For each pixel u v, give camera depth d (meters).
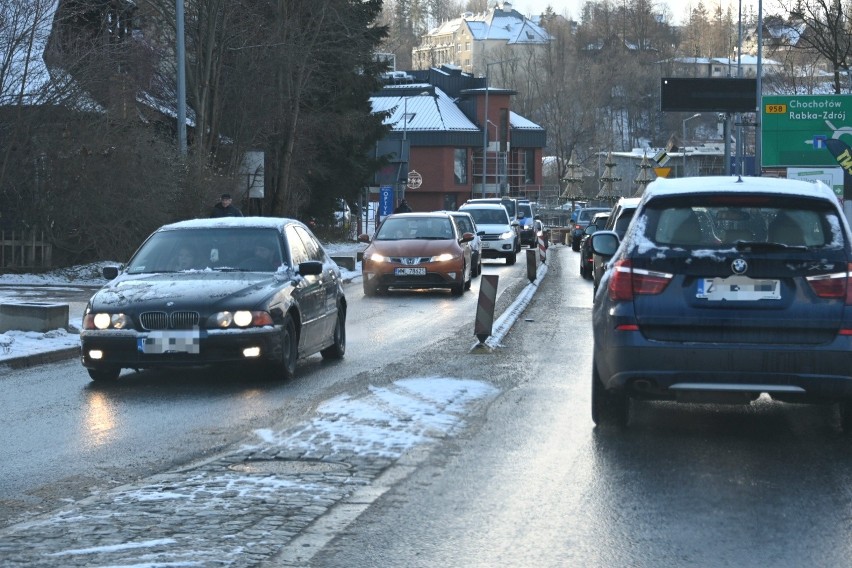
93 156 45.78
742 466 13.37
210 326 19.83
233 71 68.19
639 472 13.07
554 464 13.48
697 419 16.44
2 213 46.53
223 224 22.81
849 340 13.91
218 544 10.05
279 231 22.66
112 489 12.45
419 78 173.25
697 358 14.05
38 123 45.31
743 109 85.44
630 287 14.36
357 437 14.88
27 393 19.56
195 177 50.91
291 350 20.98
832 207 14.55
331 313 23.52
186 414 17.23
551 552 10.02
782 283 14.08
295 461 13.55
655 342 14.17
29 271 46.97
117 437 15.48
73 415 17.28
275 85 70.06
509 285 47.12
